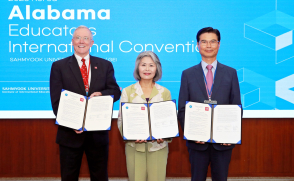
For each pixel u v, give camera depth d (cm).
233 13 293
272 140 306
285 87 295
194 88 200
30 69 291
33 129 301
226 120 187
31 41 291
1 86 290
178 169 307
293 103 296
